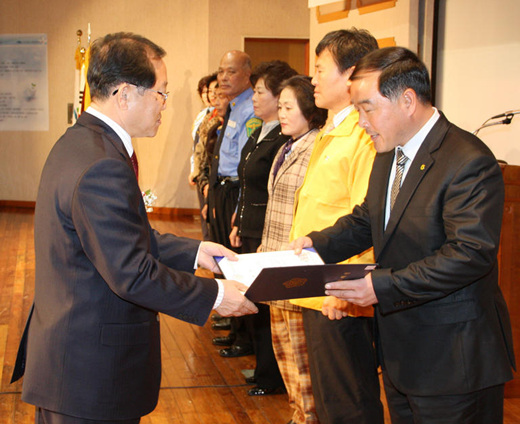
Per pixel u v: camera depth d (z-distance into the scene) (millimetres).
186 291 1640
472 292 1652
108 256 1521
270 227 2703
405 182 1711
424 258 1637
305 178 2383
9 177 9484
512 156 3723
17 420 2861
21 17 9133
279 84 3152
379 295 1665
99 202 1521
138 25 8836
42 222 1637
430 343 1672
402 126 1677
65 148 1627
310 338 2281
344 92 2250
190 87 8781
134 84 1672
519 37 3639
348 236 2062
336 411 2219
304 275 1650
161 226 8102
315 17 4949
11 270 5766
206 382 3359
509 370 1666
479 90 3926
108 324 1604
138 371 1652
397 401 1918
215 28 8555
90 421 1589
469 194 1560
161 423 2855
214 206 3928
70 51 9102
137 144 9062
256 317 3168
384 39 4168
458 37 4059
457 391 1632
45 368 1592
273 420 2898
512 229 3084
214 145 4355
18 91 9297
